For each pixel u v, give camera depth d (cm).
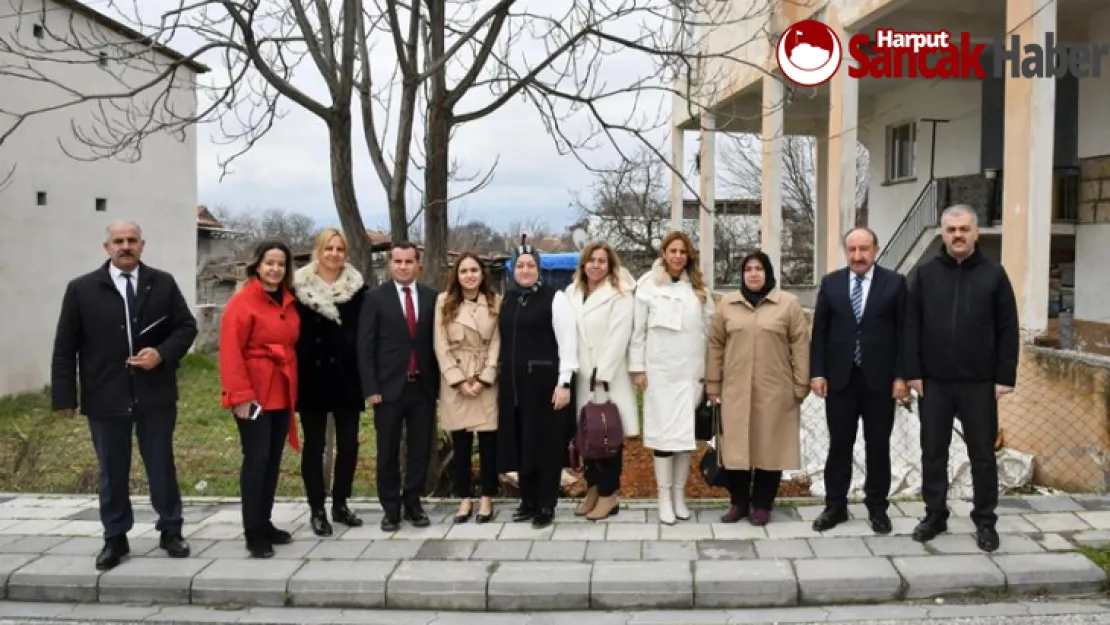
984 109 1290
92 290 489
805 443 759
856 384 522
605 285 559
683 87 1622
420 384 555
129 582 484
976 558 479
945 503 510
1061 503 577
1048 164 809
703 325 558
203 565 502
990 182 1251
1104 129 1115
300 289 529
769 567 477
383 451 550
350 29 678
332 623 449
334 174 711
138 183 1848
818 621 433
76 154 1642
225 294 2773
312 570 491
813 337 530
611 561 494
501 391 552
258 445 511
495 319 559
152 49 670
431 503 629
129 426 505
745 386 537
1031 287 812
